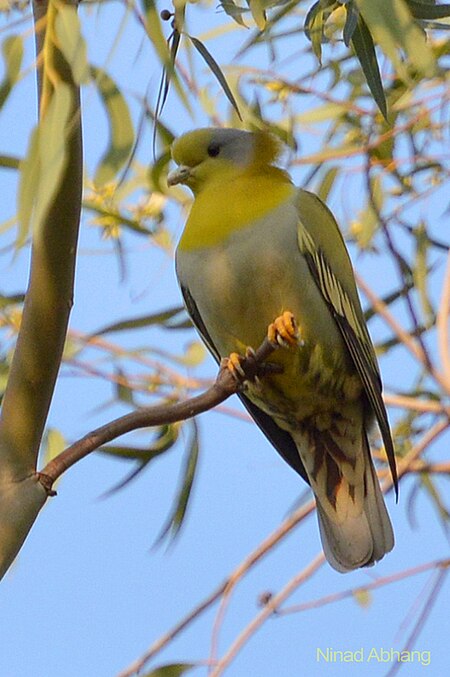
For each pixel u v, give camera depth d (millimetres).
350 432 8898
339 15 9234
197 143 8797
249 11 7570
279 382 8555
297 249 8320
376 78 7031
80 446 6145
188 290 8609
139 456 8812
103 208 9781
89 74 5375
